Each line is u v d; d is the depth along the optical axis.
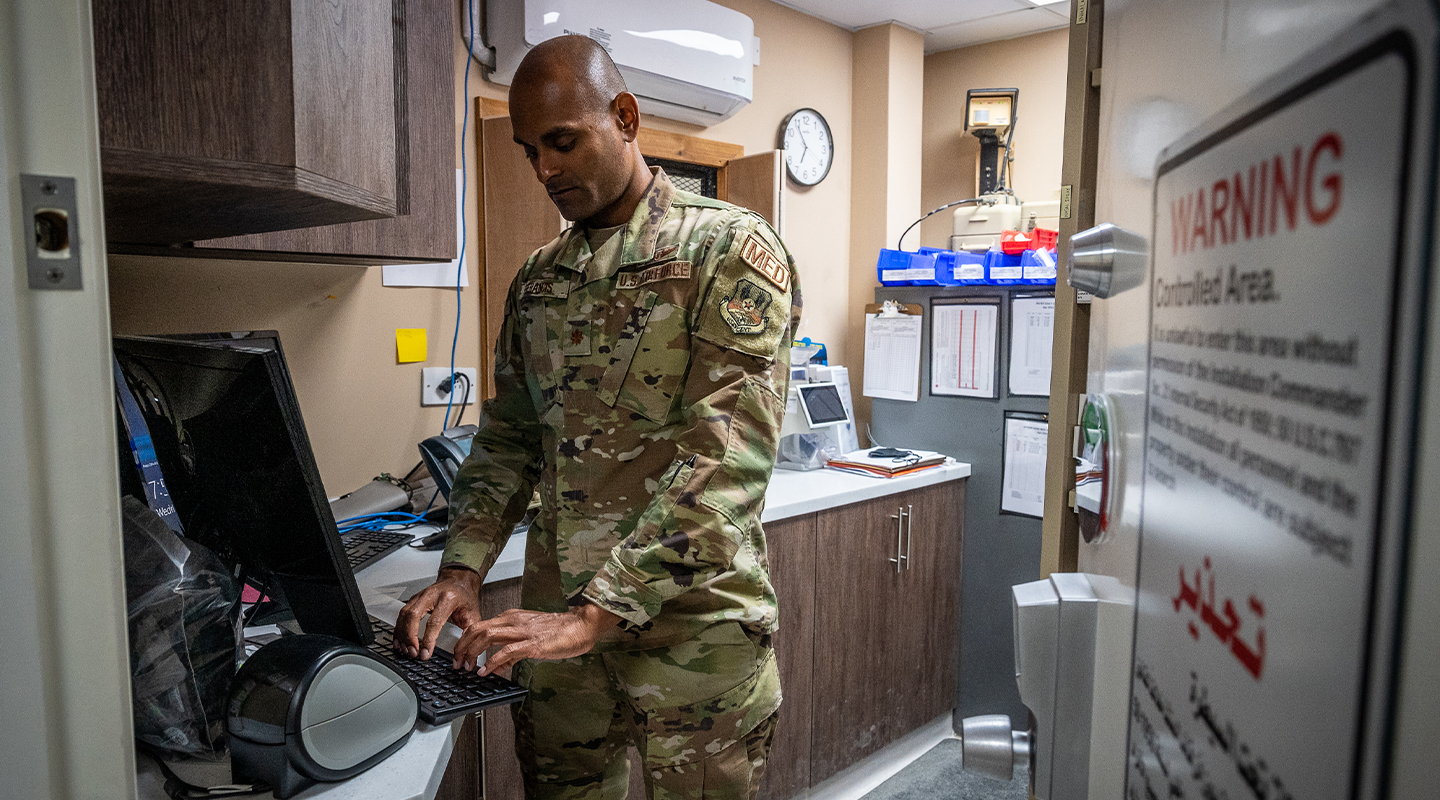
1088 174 1.26
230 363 0.77
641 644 1.16
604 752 1.31
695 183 2.74
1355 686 0.21
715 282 1.13
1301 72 0.23
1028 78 3.37
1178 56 0.34
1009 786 2.44
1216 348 0.29
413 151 1.59
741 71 2.59
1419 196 0.18
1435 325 0.18
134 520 0.82
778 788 2.17
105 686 0.48
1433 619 0.18
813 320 3.18
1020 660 0.48
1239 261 0.27
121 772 0.49
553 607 1.27
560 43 1.16
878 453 2.62
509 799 1.59
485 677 0.95
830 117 3.18
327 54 0.78
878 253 3.23
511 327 1.35
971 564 2.72
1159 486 0.35
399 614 1.06
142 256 1.60
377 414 2.02
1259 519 0.25
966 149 3.54
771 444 1.14
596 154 1.16
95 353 0.46
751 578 1.21
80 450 0.46
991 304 2.61
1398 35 0.19
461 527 1.23
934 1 2.94
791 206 3.06
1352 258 0.21
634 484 1.20
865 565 2.36
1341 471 0.21
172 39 0.65
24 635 0.45
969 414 2.69
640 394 1.18
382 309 2.01
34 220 0.44
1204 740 0.29
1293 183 0.23
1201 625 0.30
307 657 0.74
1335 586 0.21
